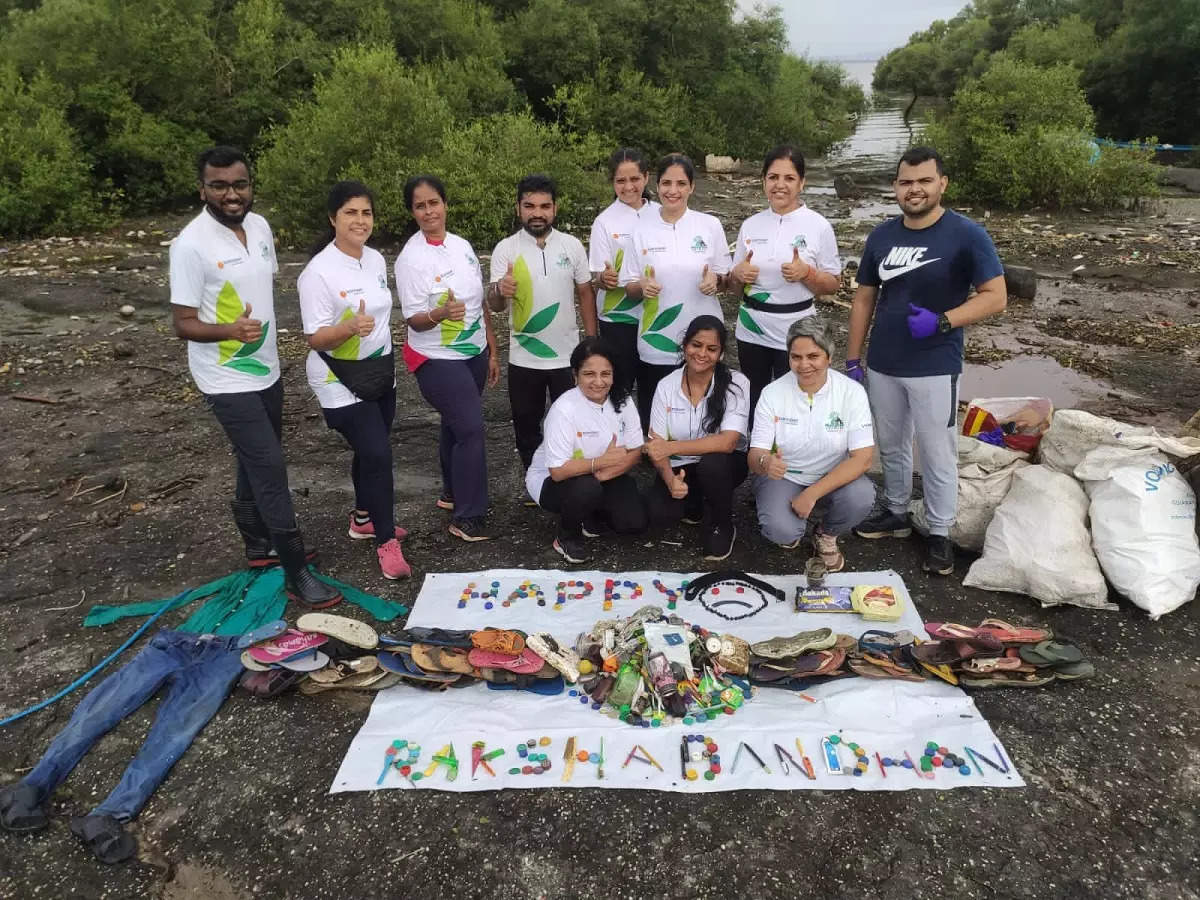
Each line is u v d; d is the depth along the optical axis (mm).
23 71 16484
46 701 3512
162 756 3176
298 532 4098
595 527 4832
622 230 4938
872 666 3578
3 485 5496
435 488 5457
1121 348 8281
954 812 2918
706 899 2625
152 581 4406
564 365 4914
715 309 4891
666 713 3342
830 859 2754
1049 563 4035
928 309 4137
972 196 18250
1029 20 38875
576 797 2994
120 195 15719
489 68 19750
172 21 16797
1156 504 4008
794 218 4688
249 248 3785
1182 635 3836
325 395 4113
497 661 3484
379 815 2938
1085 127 17875
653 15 24250
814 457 4301
